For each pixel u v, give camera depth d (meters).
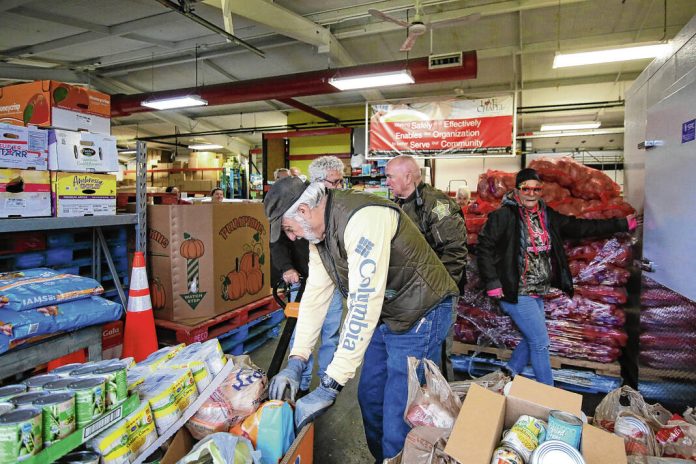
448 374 3.11
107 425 1.09
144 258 2.63
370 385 1.80
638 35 6.93
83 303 1.76
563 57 5.31
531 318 2.46
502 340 3.04
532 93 10.23
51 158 2.15
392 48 7.93
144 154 2.72
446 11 6.46
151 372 1.37
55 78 8.05
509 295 2.46
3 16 6.16
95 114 2.46
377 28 6.96
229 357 1.65
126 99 8.64
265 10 5.76
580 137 15.05
